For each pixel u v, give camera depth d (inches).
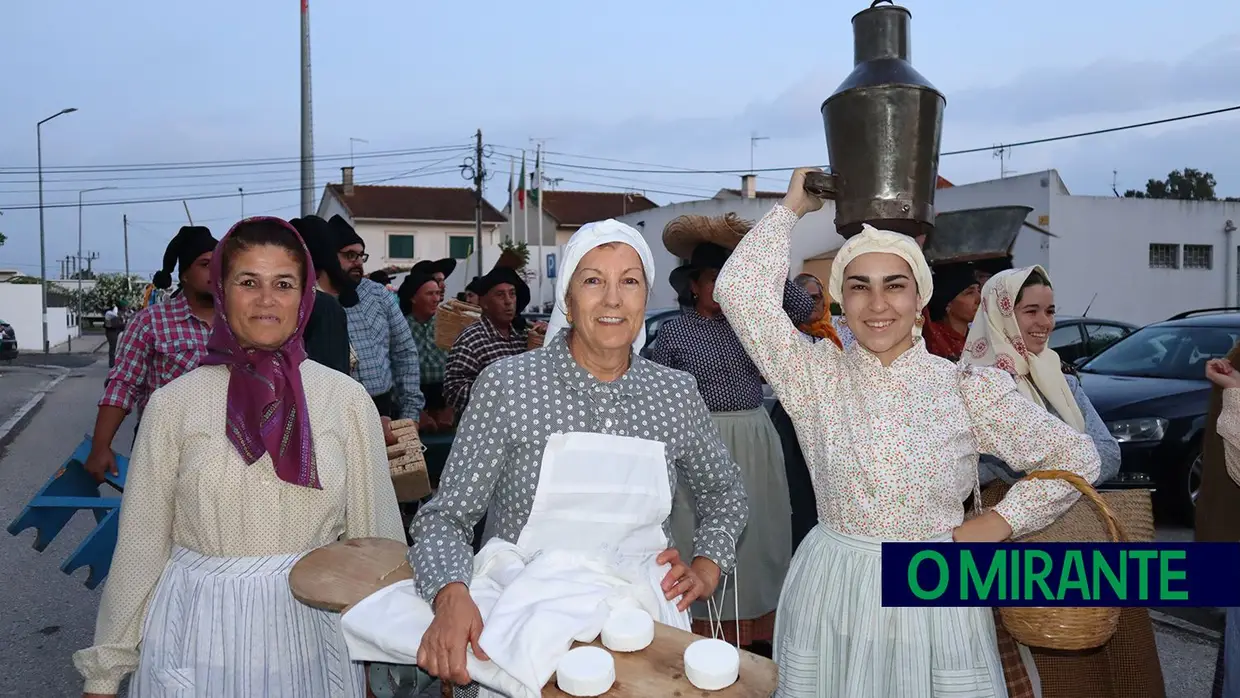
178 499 80.5
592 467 74.6
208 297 142.9
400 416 202.7
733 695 56.7
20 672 152.5
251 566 80.0
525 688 59.7
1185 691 141.1
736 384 154.3
